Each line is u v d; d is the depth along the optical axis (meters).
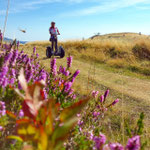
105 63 14.55
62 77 3.55
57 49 12.47
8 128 1.97
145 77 11.33
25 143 1.41
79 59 15.66
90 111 3.29
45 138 1.23
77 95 5.29
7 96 2.26
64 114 1.45
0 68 2.21
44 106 1.44
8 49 2.93
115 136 3.31
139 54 16.16
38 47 19.08
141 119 1.97
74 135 2.30
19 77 1.47
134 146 1.31
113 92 7.29
